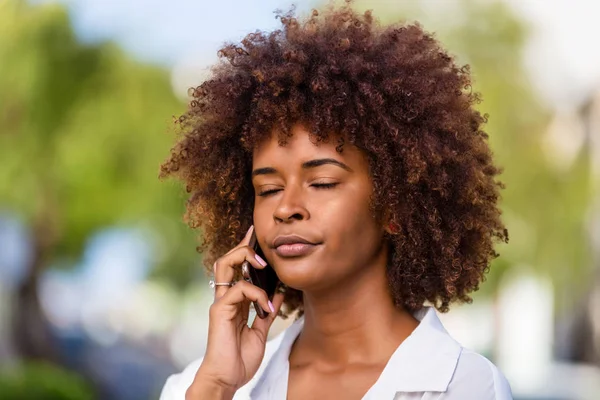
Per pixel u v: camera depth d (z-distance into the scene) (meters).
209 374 2.72
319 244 2.63
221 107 2.90
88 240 15.41
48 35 10.83
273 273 2.94
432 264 2.91
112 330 28.91
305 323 2.86
